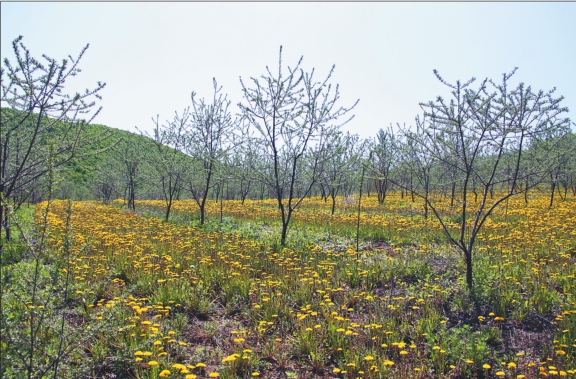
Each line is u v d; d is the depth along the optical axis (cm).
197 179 1709
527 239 1046
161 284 689
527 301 633
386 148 1767
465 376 475
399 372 454
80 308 502
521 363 493
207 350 505
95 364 416
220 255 892
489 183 730
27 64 534
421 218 1680
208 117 1661
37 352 362
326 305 617
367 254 990
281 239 1154
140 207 2588
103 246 961
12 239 736
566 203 2000
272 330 575
